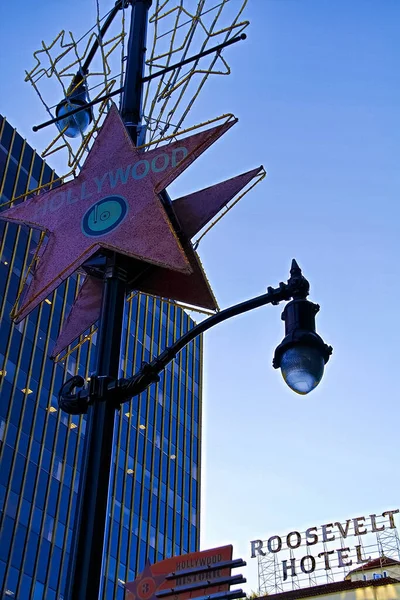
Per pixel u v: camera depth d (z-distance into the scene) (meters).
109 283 8.30
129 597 7.59
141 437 75.44
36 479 58.22
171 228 8.12
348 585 45.50
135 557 67.62
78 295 9.77
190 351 90.69
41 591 54.38
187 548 76.25
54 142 10.71
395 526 53.22
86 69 11.34
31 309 8.62
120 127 9.20
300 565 54.38
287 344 7.08
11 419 58.19
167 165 8.50
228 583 7.22
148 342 80.81
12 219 9.38
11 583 52.28
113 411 7.21
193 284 8.96
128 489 70.50
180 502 78.00
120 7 11.10
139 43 9.97
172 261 7.93
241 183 8.84
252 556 56.66
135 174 8.68
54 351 9.44
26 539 55.03
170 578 7.48
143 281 8.90
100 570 6.42
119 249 8.20
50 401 62.53
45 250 8.94
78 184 9.18
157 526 72.81
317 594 46.25
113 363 7.60
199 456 84.81
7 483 55.47
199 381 90.69
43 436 60.56
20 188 67.81
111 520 66.38
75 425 64.31
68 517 59.66
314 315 7.35
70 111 10.18
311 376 7.00
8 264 62.94
